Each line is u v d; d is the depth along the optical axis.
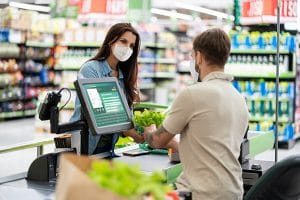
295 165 2.74
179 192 2.54
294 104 10.09
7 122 13.11
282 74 9.64
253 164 3.73
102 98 2.88
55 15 10.55
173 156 3.26
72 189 1.31
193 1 15.45
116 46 3.43
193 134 2.66
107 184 1.30
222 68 2.76
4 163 7.55
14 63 13.46
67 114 9.02
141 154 3.51
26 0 14.11
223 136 2.65
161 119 3.27
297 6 8.92
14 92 13.52
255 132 4.69
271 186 2.84
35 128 11.33
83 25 11.08
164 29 16.80
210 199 2.60
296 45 9.89
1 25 13.20
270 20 8.91
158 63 14.28
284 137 9.73
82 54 10.52
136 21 9.61
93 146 3.28
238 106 2.74
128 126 2.97
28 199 2.49
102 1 9.39
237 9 9.53
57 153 2.97
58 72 13.48
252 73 9.58
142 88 13.85
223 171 2.63
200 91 2.65
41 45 13.98
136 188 1.33
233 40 9.61
